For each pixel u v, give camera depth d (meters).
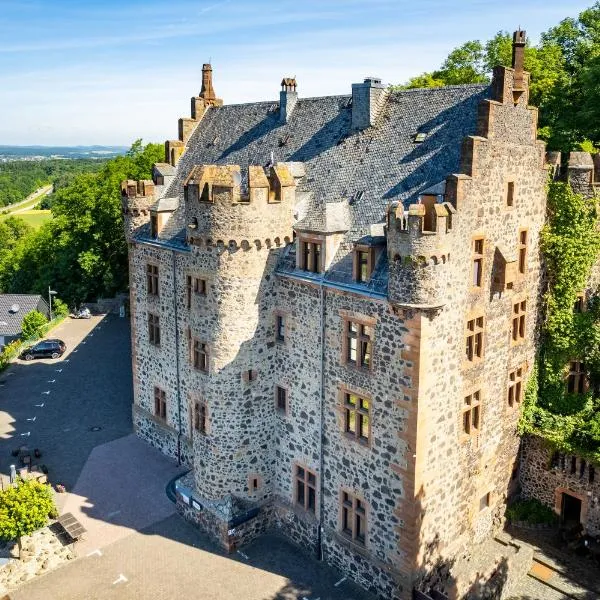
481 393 27.02
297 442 28.94
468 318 25.19
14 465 35.41
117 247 72.94
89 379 50.31
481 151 23.81
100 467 36.22
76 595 26.30
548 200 29.69
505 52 50.25
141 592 26.44
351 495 26.64
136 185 36.22
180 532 30.45
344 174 29.34
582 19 50.97
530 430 30.50
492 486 29.44
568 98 46.53
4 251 107.44
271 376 29.41
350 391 25.80
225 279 27.55
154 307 36.06
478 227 24.72
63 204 76.94
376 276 24.17
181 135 40.47
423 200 22.70
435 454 24.72
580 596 26.42
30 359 55.12
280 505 30.22
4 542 30.09
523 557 27.42
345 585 26.88
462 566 25.30
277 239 27.83
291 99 34.72
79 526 29.69
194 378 29.89
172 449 36.84
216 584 26.89
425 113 28.25
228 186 26.50
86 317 69.56
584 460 29.06
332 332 26.17
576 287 30.58
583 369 31.59
